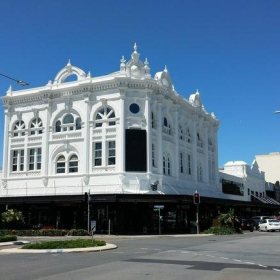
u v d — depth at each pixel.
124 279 11.71
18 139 46.53
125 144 40.75
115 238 32.81
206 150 56.34
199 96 56.00
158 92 43.97
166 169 45.50
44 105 45.47
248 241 28.42
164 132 45.88
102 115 42.47
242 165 71.94
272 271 13.46
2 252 21.31
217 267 14.37
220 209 53.38
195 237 34.16
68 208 41.62
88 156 42.12
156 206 37.28
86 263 15.77
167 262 15.80
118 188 39.69
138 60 43.88
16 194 44.75
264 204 67.69
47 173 44.00
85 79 44.00
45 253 20.61
